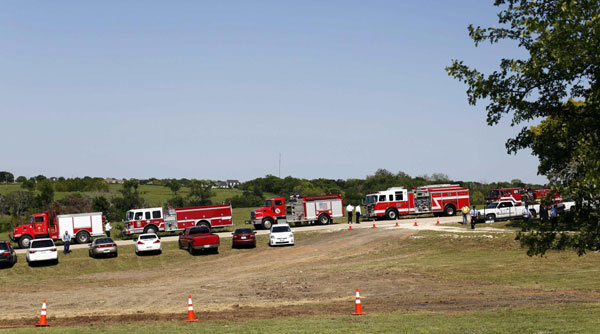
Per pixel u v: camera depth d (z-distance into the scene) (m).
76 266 37.28
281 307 18.38
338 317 14.76
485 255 31.81
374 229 45.81
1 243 37.38
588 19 9.19
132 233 47.50
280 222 51.16
